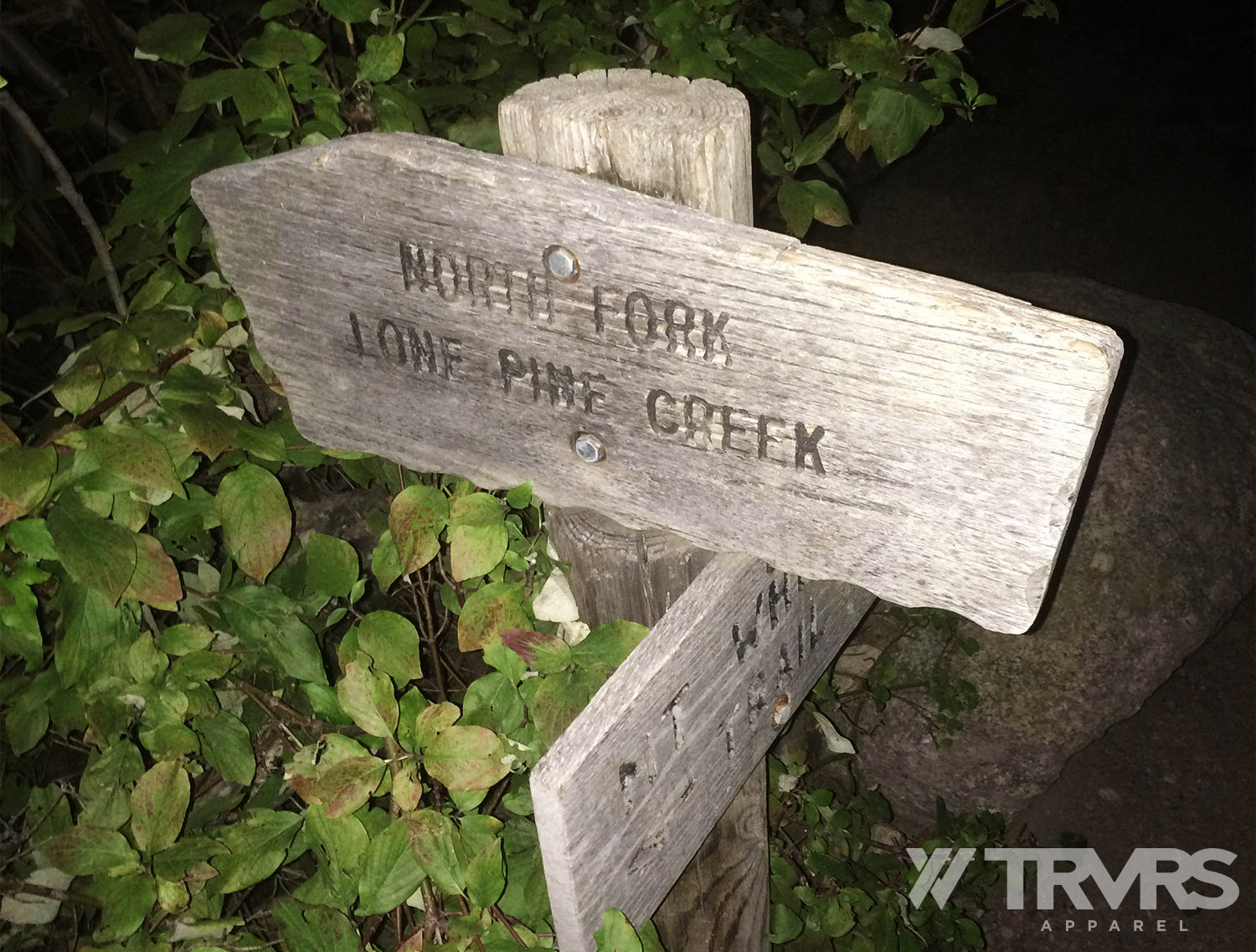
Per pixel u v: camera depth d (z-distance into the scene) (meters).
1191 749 3.16
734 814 1.54
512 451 1.25
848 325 0.94
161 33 1.57
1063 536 0.96
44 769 2.16
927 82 1.80
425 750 1.39
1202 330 3.24
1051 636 2.78
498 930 1.49
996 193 5.21
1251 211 5.39
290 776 1.67
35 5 2.36
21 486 1.37
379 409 1.32
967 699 2.77
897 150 1.71
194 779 1.92
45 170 2.81
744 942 1.64
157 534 1.60
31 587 1.82
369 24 2.08
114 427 1.44
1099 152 5.75
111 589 1.41
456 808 1.88
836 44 1.75
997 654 2.81
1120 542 2.81
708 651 1.17
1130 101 6.15
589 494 1.24
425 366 1.24
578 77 1.15
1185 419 2.99
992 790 2.78
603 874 1.12
